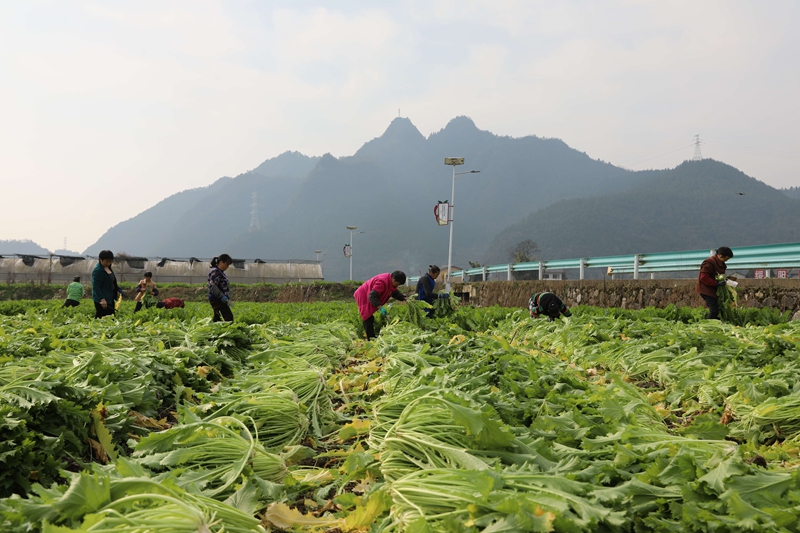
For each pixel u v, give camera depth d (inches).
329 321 592.1
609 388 188.7
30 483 116.6
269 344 326.0
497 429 112.3
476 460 106.8
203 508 91.0
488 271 1390.3
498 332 449.7
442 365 225.9
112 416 153.2
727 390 192.1
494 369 206.4
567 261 956.0
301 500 127.1
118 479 87.4
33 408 134.6
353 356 348.8
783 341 233.1
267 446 159.2
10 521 75.8
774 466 116.3
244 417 152.9
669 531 84.9
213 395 195.6
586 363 292.4
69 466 134.5
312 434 178.1
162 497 83.4
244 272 2854.3
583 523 78.2
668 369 243.4
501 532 76.8
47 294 1927.9
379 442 140.4
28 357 219.1
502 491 88.0
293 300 1895.9
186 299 1943.9
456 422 122.0
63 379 160.6
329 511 119.3
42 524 72.4
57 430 136.3
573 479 96.8
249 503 105.4
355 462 127.6
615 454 112.0
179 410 160.7
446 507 91.2
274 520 106.3
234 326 320.8
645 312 509.0
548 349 364.8
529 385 186.5
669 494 92.0
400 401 159.8
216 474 117.4
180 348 259.3
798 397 161.3
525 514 78.2
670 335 310.3
